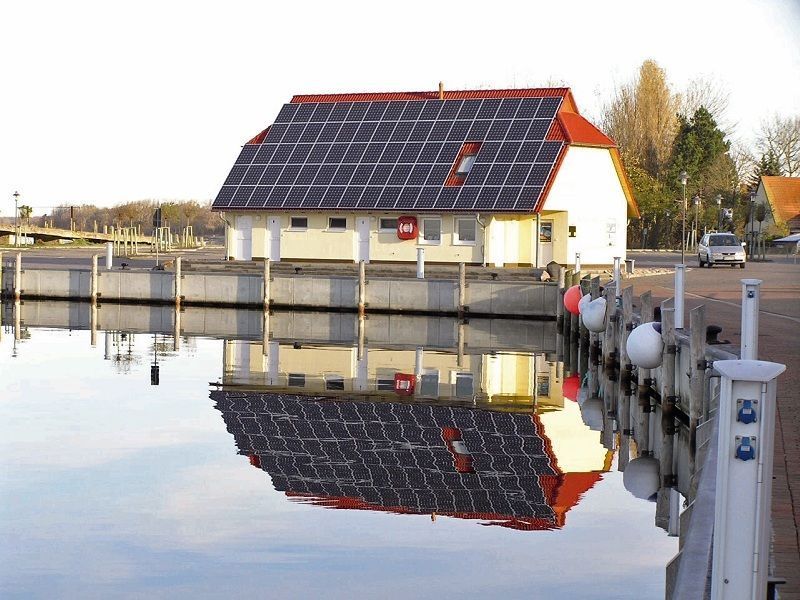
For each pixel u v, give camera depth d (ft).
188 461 75.41
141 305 200.23
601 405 102.89
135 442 81.87
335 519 60.49
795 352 89.04
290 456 77.77
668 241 409.49
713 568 26.63
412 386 114.01
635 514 62.08
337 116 232.94
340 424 91.09
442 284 182.19
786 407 64.03
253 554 53.83
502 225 201.05
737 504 25.95
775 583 31.12
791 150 463.83
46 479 69.31
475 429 89.76
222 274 195.72
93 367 124.57
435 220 203.62
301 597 47.42
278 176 221.25
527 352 145.38
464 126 218.18
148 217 493.77
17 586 48.88
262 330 167.02
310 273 202.18
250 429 88.07
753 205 369.50
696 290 167.53
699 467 49.47
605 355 112.16
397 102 231.09
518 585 49.14
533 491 67.62
